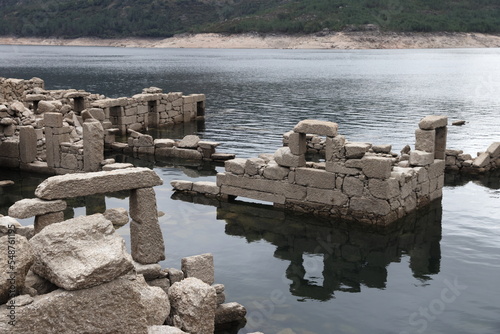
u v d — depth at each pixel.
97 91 68.50
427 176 21.38
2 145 27.34
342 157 19.45
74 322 7.86
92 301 7.97
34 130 27.02
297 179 20.48
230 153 31.19
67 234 8.46
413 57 166.50
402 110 50.72
